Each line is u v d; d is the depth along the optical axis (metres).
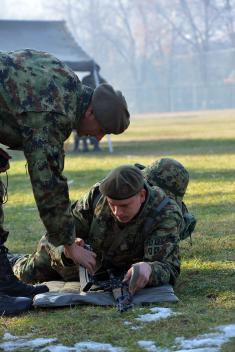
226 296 6.00
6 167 5.88
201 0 92.81
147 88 88.38
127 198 5.75
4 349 5.01
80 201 6.32
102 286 6.10
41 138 5.24
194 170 17.00
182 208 6.80
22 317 5.69
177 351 4.81
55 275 6.62
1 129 5.33
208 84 84.19
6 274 6.05
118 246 6.12
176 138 30.86
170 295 5.87
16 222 10.73
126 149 25.38
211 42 94.94
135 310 5.63
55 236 5.59
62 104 5.27
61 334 5.23
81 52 24.84
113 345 4.98
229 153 21.69
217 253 7.72
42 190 5.36
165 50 91.75
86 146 24.91
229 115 59.91
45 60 5.38
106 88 5.41
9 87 5.25
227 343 4.91
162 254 5.97
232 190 13.09
